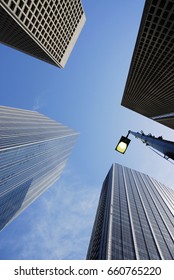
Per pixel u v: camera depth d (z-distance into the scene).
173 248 94.81
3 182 112.25
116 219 106.50
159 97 87.69
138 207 130.88
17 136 124.06
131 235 94.81
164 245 94.88
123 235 92.81
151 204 143.12
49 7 70.62
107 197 142.12
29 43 83.44
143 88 85.94
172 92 75.75
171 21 45.50
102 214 128.50
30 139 132.00
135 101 111.12
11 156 104.12
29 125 171.62
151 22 48.06
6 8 57.72
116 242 85.56
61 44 91.19
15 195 145.12
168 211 141.12
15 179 128.00
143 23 49.31
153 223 115.12
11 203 145.38
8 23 68.38
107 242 84.31
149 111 118.62
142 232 100.94
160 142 8.92
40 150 147.38
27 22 67.81
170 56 56.78
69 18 85.31
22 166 127.81
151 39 53.47
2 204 128.50
